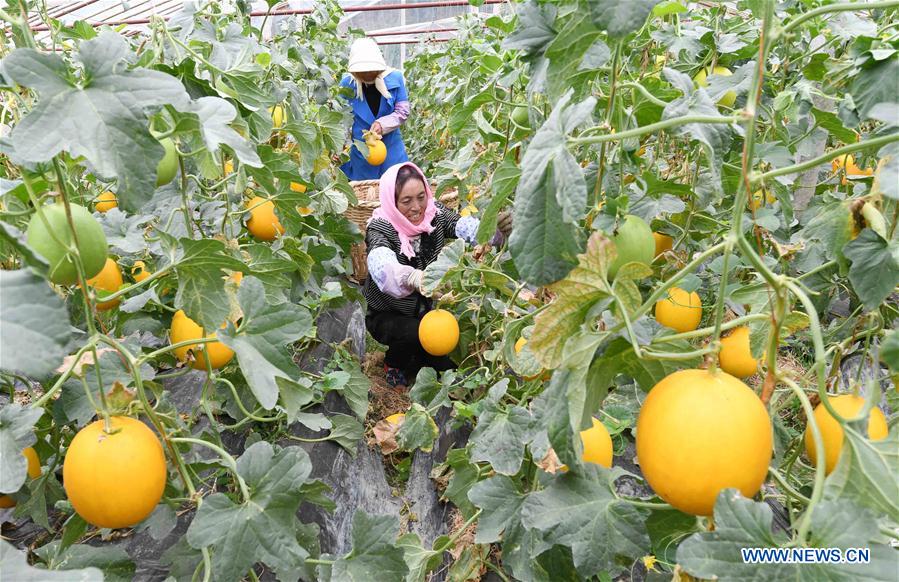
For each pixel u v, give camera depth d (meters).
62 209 1.29
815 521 0.84
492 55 2.91
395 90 6.48
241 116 2.20
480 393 3.41
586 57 1.45
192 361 2.11
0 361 0.79
